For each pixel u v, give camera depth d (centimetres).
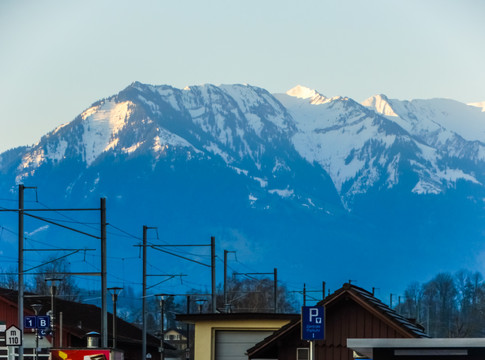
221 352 11631
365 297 9425
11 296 16938
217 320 11662
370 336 9369
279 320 11588
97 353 8794
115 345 15688
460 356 5478
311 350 6625
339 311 9525
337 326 9519
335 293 9438
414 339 5472
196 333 11712
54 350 8781
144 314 16950
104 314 13462
